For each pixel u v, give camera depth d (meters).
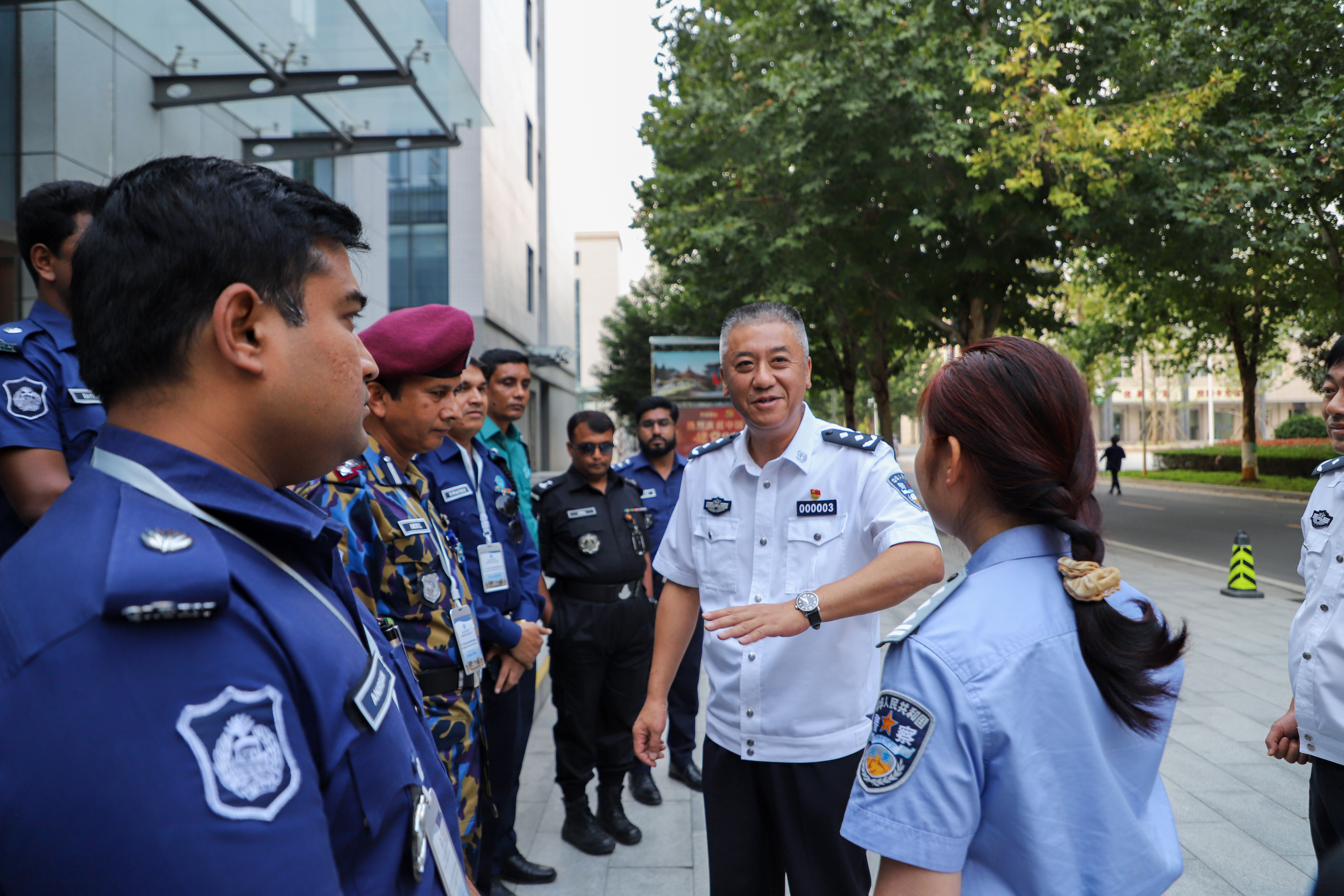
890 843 0.91
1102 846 0.91
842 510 1.96
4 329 1.72
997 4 10.52
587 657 3.21
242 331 0.73
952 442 1.05
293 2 5.10
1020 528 1.04
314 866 0.63
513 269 24.11
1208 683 4.95
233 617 0.65
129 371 0.73
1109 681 0.93
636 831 3.21
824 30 10.45
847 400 17.70
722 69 11.94
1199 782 3.56
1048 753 0.92
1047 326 13.37
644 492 4.55
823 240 11.37
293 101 6.61
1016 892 0.92
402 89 6.36
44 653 0.58
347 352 0.81
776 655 1.92
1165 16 11.13
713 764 2.01
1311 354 19.34
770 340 1.96
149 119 5.84
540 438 30.02
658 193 13.05
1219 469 25.77
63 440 1.73
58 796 0.55
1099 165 9.54
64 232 1.76
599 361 60.69
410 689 1.07
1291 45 11.22
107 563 0.60
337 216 0.82
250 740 0.62
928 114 9.80
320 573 0.83
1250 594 7.61
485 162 20.17
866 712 1.95
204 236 0.72
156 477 0.70
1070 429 1.01
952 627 0.97
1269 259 13.26
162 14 5.33
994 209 10.99
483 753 2.02
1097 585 0.93
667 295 25.33
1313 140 10.49
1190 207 10.00
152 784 0.56
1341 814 1.87
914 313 12.27
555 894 2.81
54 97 5.04
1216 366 23.05
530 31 27.72
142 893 0.55
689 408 9.38
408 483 1.97
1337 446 2.04
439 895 0.85
